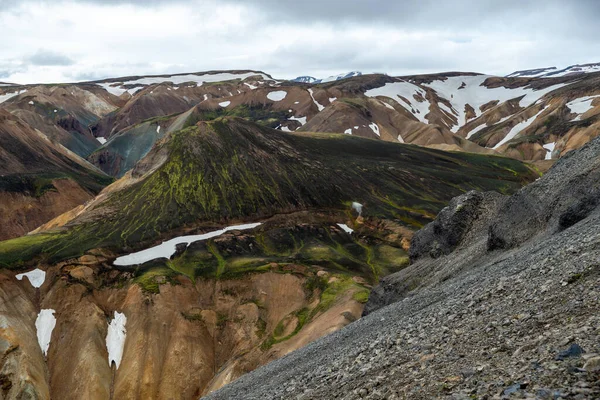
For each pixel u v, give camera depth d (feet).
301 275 412.36
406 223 560.61
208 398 134.82
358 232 565.94
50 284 408.05
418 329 78.07
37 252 441.68
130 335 366.02
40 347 355.97
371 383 60.70
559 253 77.71
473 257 166.30
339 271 424.46
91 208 564.71
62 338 362.53
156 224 522.88
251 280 416.87
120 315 383.04
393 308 133.59
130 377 329.11
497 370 44.52
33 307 387.75
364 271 454.40
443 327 71.05
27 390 308.60
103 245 465.88
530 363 42.29
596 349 39.04
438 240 210.79
